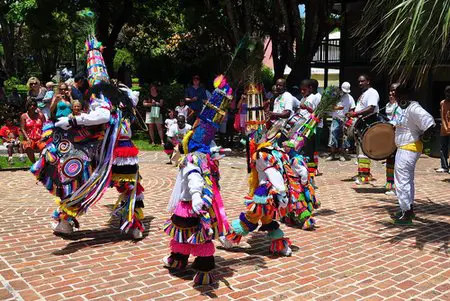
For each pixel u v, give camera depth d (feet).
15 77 102.53
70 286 13.76
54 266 15.35
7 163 36.27
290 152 19.45
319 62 67.31
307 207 19.85
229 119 46.34
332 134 40.06
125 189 18.42
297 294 13.47
